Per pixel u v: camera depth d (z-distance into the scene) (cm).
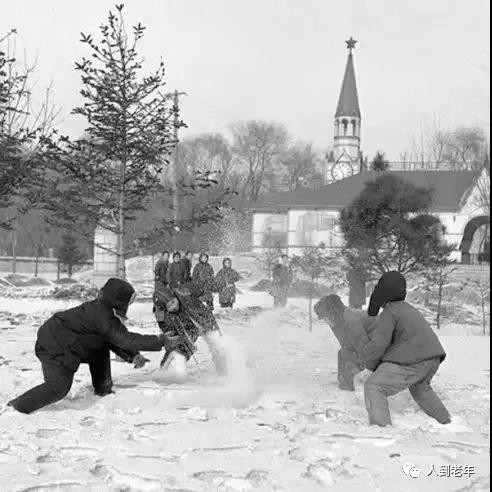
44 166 1443
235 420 593
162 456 473
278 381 788
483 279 3319
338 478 446
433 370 603
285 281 1995
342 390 746
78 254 4350
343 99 8094
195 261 2555
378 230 1853
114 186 1487
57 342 623
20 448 483
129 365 894
